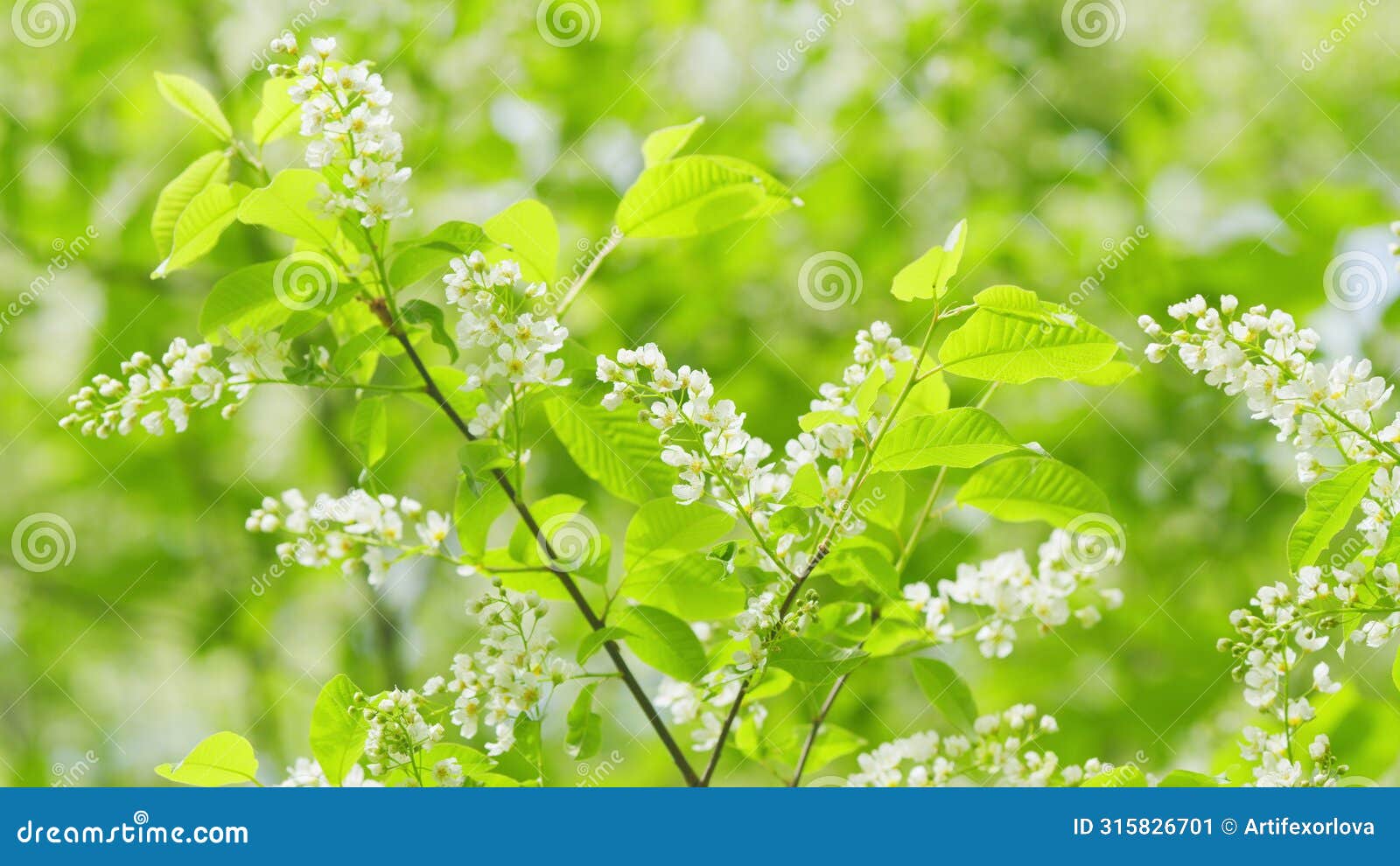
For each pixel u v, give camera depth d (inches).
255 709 231.0
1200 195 211.3
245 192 89.0
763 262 213.0
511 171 215.5
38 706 232.1
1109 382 86.6
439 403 89.0
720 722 97.7
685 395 85.9
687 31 219.6
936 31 210.4
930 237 209.0
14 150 216.4
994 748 96.7
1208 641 176.6
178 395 89.9
